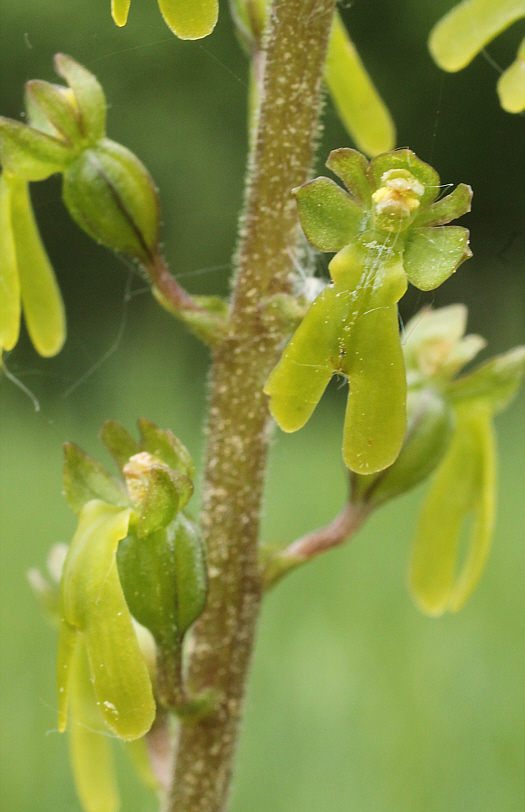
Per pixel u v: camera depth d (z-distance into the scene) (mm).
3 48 633
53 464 543
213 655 162
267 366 162
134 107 683
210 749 163
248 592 163
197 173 757
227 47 643
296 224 161
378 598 334
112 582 153
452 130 755
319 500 467
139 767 172
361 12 702
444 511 178
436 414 170
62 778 242
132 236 162
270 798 245
